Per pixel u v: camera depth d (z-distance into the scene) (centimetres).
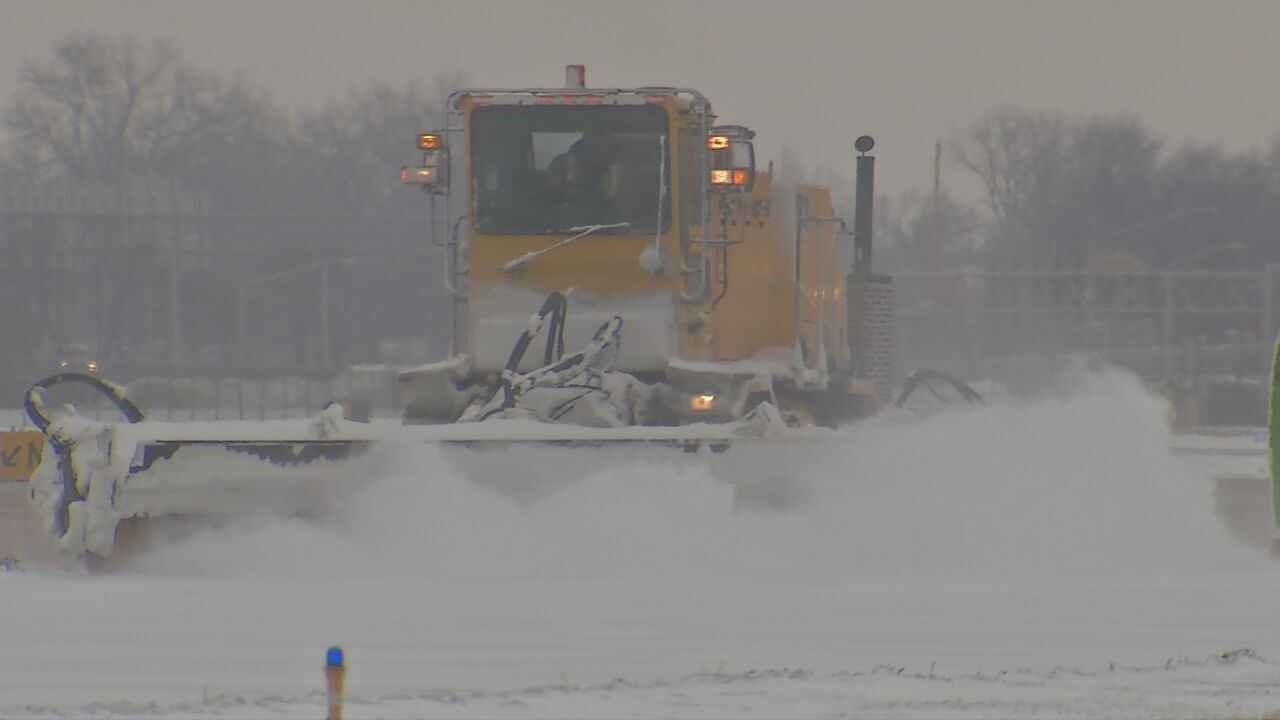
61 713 3806
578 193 7700
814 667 4481
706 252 7662
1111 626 5206
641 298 7644
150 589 5922
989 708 3894
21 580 6259
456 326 7769
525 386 7206
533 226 7694
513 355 7406
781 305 8250
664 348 7562
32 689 4175
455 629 5053
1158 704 3966
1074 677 4328
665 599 5675
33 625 5125
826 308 8825
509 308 7656
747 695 4022
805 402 8512
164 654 4647
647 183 7694
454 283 7775
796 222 8325
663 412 7488
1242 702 4009
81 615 5319
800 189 8494
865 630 5091
